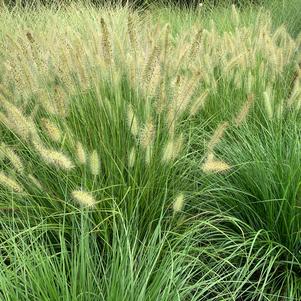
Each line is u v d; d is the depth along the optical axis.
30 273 2.55
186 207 3.66
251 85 4.50
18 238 3.23
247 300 3.22
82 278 2.52
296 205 3.36
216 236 3.52
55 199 3.39
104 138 3.46
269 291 3.26
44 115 3.98
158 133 3.43
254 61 4.96
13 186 3.05
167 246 3.20
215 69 5.23
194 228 3.25
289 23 8.03
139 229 3.37
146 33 5.01
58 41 4.30
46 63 3.97
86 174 3.42
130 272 2.51
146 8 9.80
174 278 2.67
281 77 4.91
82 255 2.58
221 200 3.59
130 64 3.65
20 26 5.95
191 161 3.66
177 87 3.39
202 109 4.64
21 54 3.86
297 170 3.38
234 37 5.45
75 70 3.69
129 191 3.36
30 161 3.60
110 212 3.33
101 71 3.68
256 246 3.43
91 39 4.23
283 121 4.28
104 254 3.18
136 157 3.45
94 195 3.32
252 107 4.50
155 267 2.93
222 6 9.30
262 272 3.14
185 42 4.66
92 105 3.64
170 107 3.47
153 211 3.42
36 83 3.70
